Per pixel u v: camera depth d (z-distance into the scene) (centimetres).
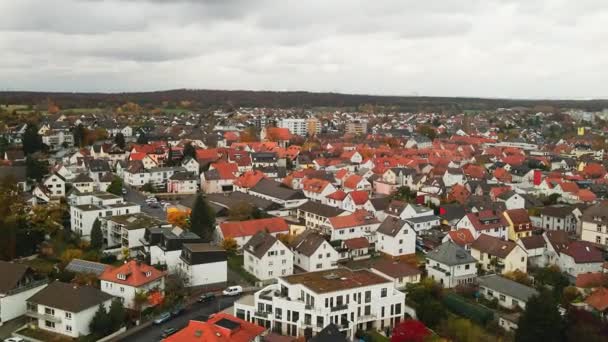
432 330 8644
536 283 10494
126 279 9094
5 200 12900
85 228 12631
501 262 11031
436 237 13325
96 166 19462
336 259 11419
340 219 12950
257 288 10219
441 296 9738
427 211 14638
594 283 9775
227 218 14812
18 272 9175
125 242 11806
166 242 10544
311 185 17100
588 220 13362
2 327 8594
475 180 19350
